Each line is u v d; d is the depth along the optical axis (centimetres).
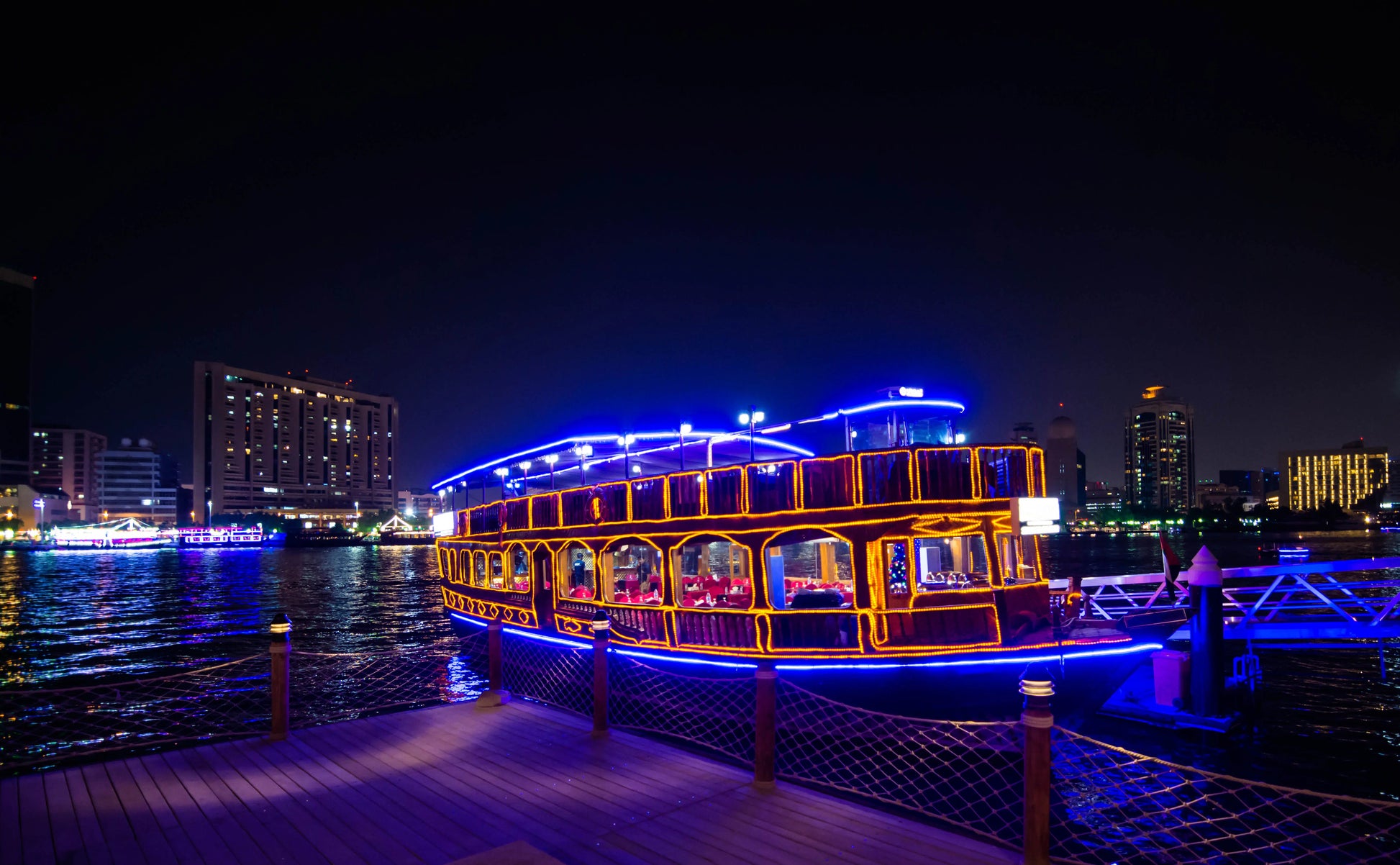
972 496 1373
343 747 1005
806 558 1853
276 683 1045
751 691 1521
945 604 1379
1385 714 1814
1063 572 7875
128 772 920
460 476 2644
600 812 795
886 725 1384
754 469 1532
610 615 1805
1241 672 1741
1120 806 1177
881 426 1620
